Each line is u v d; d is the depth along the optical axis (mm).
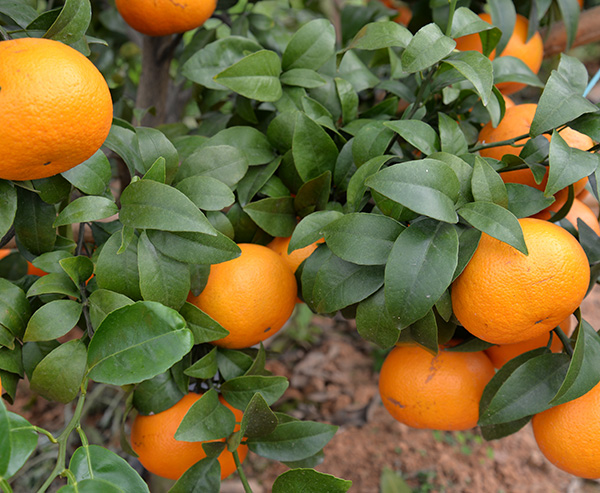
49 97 437
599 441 503
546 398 507
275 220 550
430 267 472
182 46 885
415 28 722
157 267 491
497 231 466
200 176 512
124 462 462
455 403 547
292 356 1402
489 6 622
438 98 623
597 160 484
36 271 608
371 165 513
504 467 1171
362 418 1256
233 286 517
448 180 474
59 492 446
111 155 671
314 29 578
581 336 485
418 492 1109
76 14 479
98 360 470
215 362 533
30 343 519
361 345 1452
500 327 485
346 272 503
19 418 454
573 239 493
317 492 486
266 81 565
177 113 839
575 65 518
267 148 571
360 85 620
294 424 527
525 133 559
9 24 543
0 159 444
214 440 530
